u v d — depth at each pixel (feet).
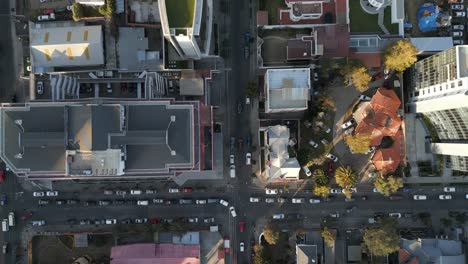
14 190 360.89
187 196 361.71
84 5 340.59
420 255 343.67
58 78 321.52
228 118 361.30
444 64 295.89
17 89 360.07
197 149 299.17
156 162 290.76
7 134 286.05
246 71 360.89
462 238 354.95
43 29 342.85
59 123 283.59
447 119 325.83
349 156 363.15
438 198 362.94
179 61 337.93
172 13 282.97
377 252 327.47
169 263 345.51
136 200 360.89
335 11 343.05
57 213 360.89
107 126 278.67
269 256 358.43
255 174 361.10
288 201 361.92
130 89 351.46
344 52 337.52
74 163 281.54
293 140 352.90
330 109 355.56
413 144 363.15
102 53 342.44
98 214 361.10
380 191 347.56
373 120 347.77
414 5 359.66
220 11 357.20
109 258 360.89
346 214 362.33
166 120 289.53
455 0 357.82
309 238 356.59
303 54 342.44
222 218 362.12
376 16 351.25
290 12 341.82
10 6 357.00
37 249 361.71
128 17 342.44
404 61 330.54
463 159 330.54
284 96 326.03
